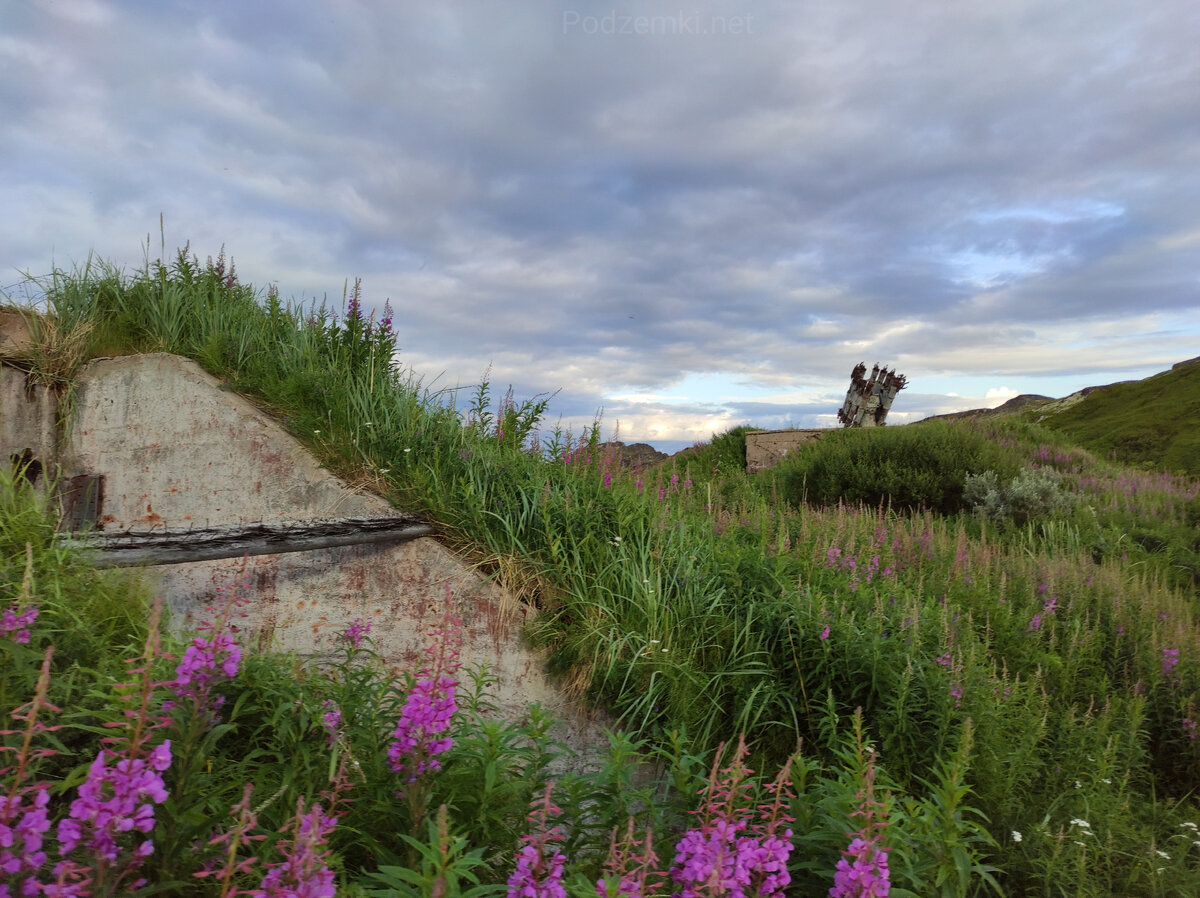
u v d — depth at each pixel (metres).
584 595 5.40
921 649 4.79
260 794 2.82
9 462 7.25
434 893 1.98
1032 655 5.80
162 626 4.68
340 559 5.86
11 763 2.51
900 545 8.48
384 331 8.00
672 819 3.28
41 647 3.44
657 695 4.72
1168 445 28.88
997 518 11.36
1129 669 5.85
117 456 7.40
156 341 7.79
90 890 1.72
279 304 8.46
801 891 2.81
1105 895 3.41
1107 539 10.21
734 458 18.70
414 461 6.58
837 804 2.89
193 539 5.40
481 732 3.52
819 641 4.87
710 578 5.68
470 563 5.64
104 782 1.84
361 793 3.00
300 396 7.13
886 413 27.34
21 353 7.40
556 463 7.06
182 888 2.04
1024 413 47.28
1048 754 4.68
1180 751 5.06
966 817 3.95
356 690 3.61
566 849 3.05
